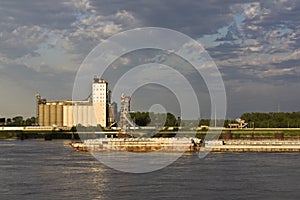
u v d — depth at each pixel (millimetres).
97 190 85312
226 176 102625
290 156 156500
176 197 79000
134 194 81562
